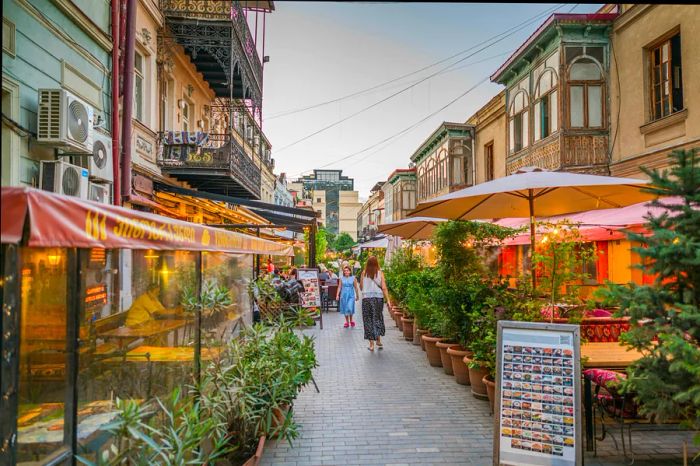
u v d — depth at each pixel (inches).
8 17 237.0
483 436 215.5
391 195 1887.3
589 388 195.0
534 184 222.5
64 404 117.9
